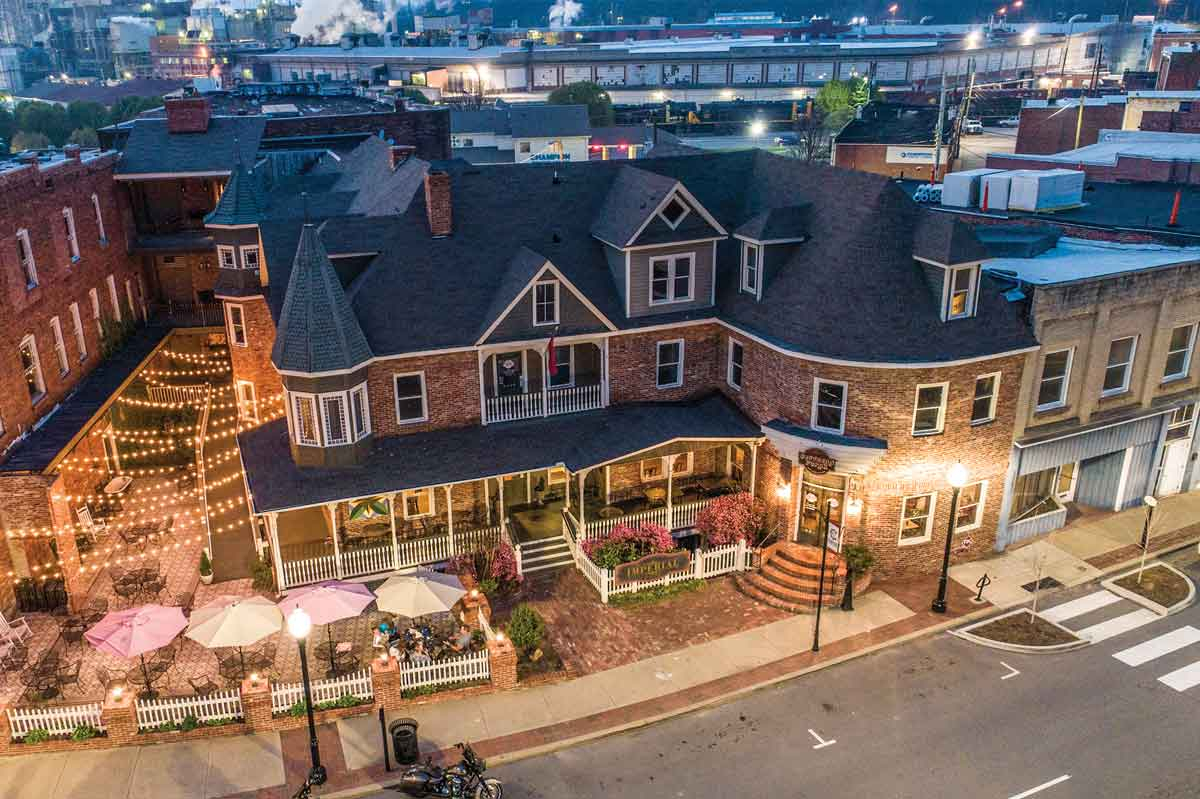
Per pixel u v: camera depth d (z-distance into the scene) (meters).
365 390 29.36
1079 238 38.25
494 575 29.00
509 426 31.59
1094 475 34.50
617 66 165.88
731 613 28.39
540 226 32.97
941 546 30.42
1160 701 24.33
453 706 24.20
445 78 167.88
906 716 23.88
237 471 37.38
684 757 22.48
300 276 28.00
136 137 45.88
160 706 22.83
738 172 35.56
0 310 29.88
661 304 32.53
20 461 28.50
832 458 28.52
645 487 34.06
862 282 28.64
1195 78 86.81
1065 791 21.23
